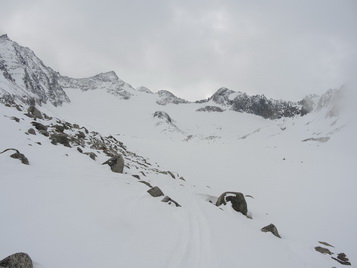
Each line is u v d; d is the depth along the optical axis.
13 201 5.93
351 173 27.05
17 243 4.46
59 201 6.61
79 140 17.45
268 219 14.57
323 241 12.51
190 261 5.64
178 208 9.42
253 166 32.88
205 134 185.75
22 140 11.56
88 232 5.50
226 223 9.53
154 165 26.25
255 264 6.57
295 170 30.50
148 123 175.88
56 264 4.21
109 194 8.34
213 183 24.39
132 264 4.83
